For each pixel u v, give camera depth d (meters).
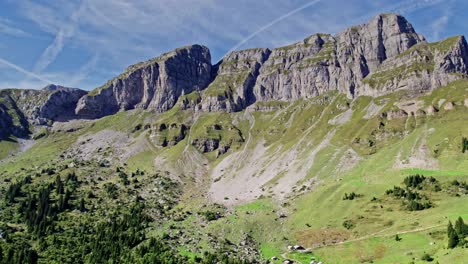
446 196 196.12
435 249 137.75
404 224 174.25
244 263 160.25
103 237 199.00
